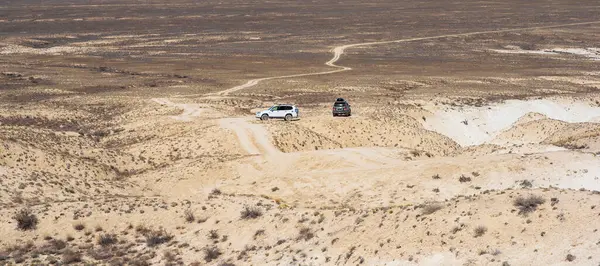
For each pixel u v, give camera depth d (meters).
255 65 135.50
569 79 112.25
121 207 35.38
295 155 48.25
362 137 61.97
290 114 67.50
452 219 25.14
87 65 137.00
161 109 78.94
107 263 28.95
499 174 39.22
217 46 173.00
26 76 118.19
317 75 119.19
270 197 38.47
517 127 65.81
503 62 140.50
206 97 92.31
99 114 80.25
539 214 23.91
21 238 31.98
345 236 27.14
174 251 30.14
